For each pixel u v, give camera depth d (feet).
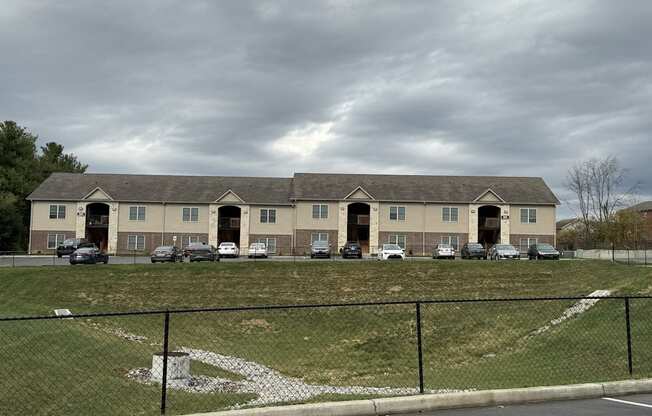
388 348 79.30
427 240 217.15
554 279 127.85
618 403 32.99
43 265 141.18
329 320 93.97
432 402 31.42
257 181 233.55
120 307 110.11
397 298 118.42
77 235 215.31
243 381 51.39
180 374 47.62
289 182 235.20
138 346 68.64
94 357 53.62
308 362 71.67
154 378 47.26
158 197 219.61
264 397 38.47
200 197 220.02
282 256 208.33
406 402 30.96
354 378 56.49
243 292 122.11
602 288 104.06
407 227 217.56
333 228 217.15
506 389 33.68
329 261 142.72
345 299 118.01
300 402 32.86
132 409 35.19
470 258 177.47
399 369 67.21
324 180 227.81
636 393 35.60
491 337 80.64
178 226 217.97
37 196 215.72
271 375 58.70
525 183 229.66
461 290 123.03
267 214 219.20
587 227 281.74
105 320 88.38
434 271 134.21
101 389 40.45
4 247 246.06
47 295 112.57
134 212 217.56
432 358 73.82
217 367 61.41
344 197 217.36
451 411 31.14
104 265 135.44
